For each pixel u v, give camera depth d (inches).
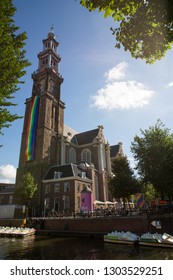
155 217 1117.1
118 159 1868.8
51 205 1866.4
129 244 913.5
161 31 254.1
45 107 2410.2
